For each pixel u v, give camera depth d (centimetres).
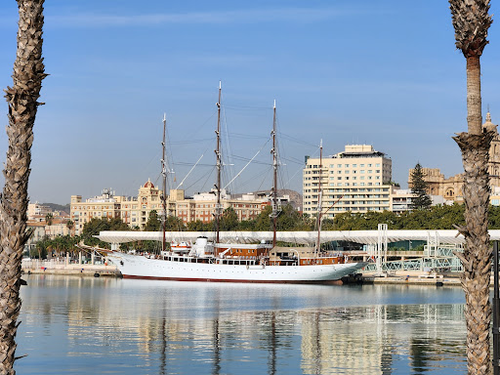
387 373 6600
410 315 11538
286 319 11000
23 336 8850
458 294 16225
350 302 14050
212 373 6606
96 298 14850
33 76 3206
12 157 3216
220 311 12250
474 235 3328
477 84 3319
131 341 8481
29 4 3203
